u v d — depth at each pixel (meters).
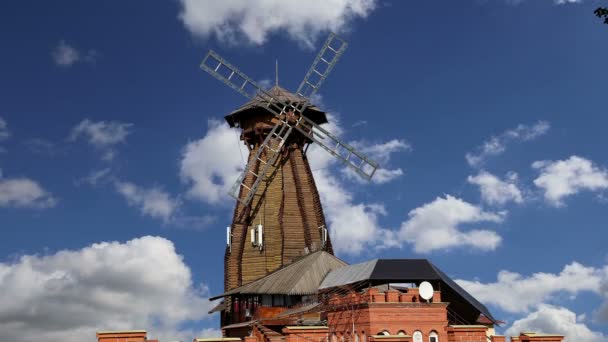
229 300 87.44
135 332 40.06
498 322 56.50
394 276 50.28
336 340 51.16
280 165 90.44
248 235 87.88
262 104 90.31
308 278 72.62
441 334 47.38
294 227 87.25
